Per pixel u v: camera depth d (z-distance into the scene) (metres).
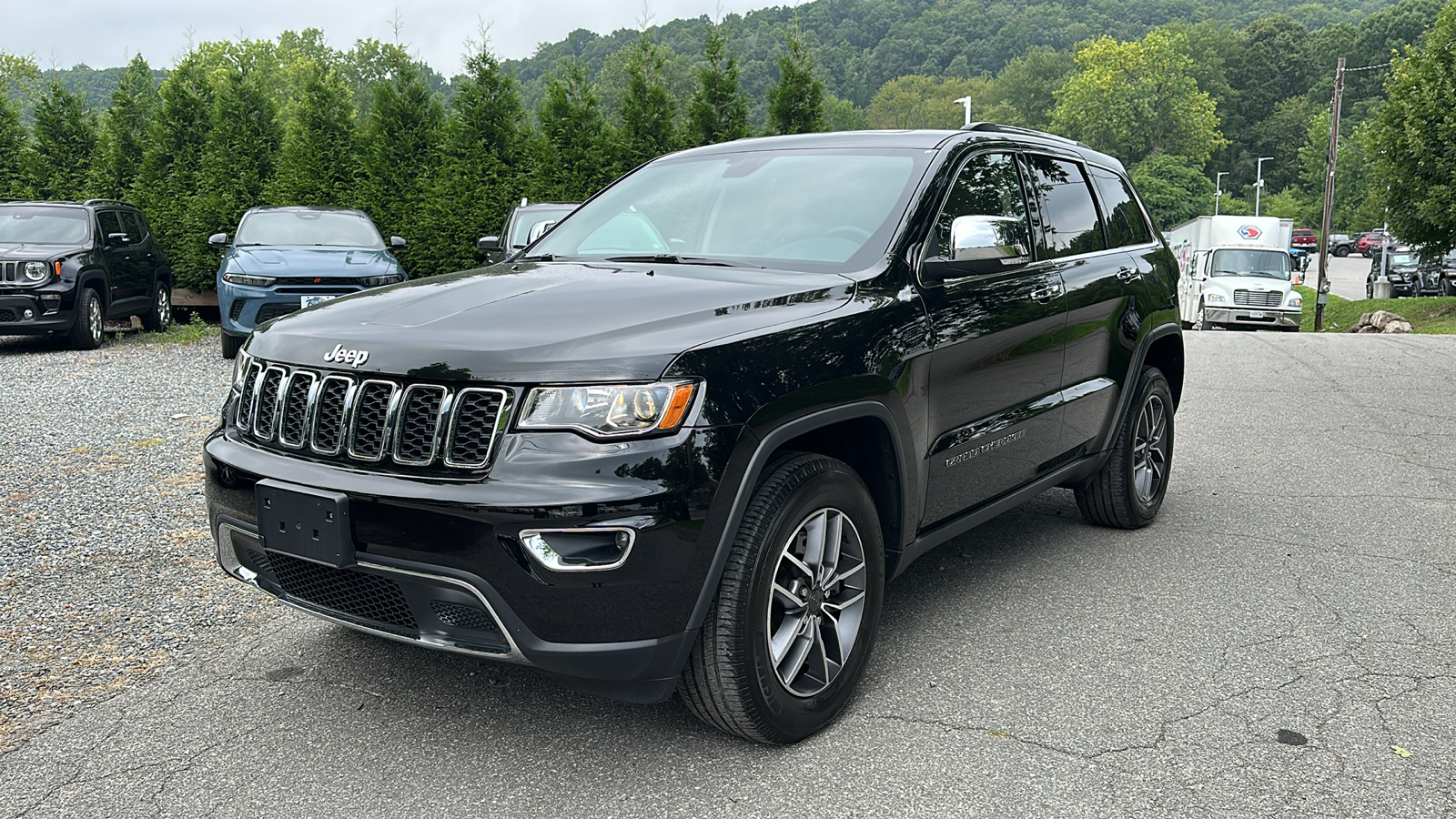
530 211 12.00
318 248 11.55
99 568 4.50
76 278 12.16
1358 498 5.75
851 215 3.55
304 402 2.81
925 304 3.34
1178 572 4.45
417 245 17.70
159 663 3.52
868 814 2.58
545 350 2.54
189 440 7.15
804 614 2.92
